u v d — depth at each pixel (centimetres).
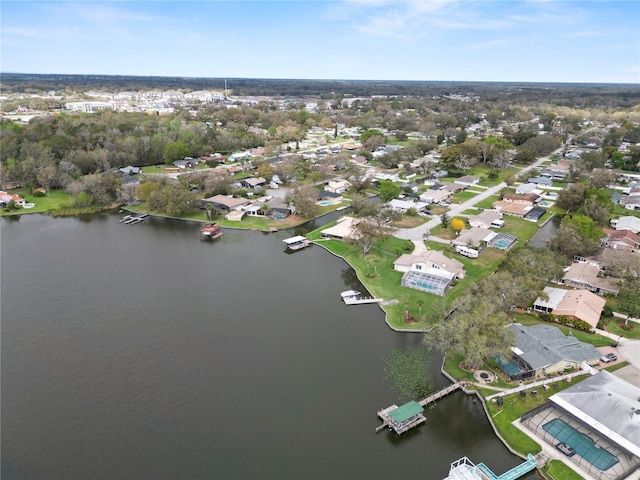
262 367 8125
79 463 6041
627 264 10406
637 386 7325
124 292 10919
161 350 8612
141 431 6612
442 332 7875
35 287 11112
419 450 6412
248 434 6581
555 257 11194
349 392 7494
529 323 9262
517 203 17625
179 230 15588
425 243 13788
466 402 7325
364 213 14538
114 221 16588
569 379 7575
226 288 11200
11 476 5828
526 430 6550
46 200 18600
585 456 5953
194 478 5828
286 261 12912
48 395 7344
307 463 6103
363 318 9838
